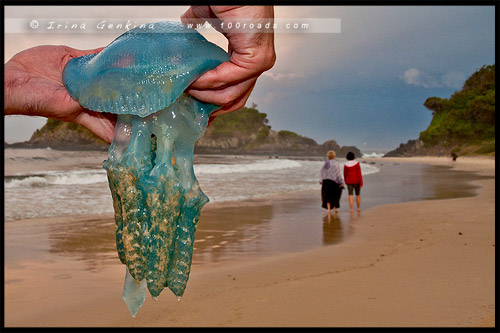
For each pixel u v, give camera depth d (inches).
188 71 35.4
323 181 461.4
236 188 751.1
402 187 803.4
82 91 36.5
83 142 3809.1
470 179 1026.1
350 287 195.6
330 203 454.9
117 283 208.8
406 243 296.5
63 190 620.7
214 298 182.7
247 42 34.1
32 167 1093.1
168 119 37.5
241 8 33.1
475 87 4842.5
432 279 203.6
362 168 1659.7
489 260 237.0
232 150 7819.9
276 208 504.7
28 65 38.7
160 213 36.6
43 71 39.0
